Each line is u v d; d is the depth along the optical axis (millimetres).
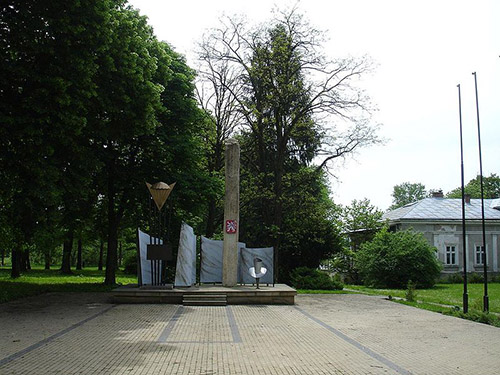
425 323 14359
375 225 42312
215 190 26594
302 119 31891
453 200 48625
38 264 71750
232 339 10953
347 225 43094
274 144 34344
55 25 15328
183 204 26672
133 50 18562
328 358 9086
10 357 8688
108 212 27688
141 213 27094
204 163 33625
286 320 14477
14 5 15750
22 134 15164
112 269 26984
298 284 29312
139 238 20781
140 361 8539
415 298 21516
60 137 16000
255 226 34531
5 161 16016
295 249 34875
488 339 11672
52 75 15664
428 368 8508
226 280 21094
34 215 16828
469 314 15625
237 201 21516
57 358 8672
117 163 24797
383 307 18797
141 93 18609
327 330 12617
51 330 11797
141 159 25547
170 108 25562
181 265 20469
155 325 12922
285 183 33125
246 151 34844
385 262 33656
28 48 15852
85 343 10141
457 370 8406
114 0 19141
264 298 19109
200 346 10031
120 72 17531
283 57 30281
